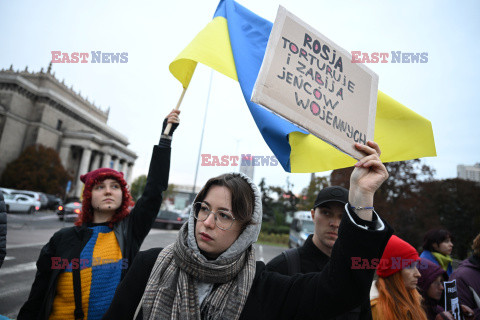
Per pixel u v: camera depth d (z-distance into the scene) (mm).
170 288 1293
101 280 2016
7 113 48750
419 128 2002
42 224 16969
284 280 1420
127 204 2301
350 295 1209
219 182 1390
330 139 1414
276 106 1284
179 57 1912
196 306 1260
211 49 1980
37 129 52500
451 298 2324
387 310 2014
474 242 2854
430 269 2680
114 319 1350
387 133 2014
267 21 2133
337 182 16531
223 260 1288
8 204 21172
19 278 6094
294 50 1391
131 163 78625
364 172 1313
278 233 31703
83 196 2258
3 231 2207
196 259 1281
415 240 18516
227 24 2139
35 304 2010
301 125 1340
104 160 64812
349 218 1241
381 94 2061
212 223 1316
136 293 1383
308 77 1410
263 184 35625
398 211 17719
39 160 44281
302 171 1954
